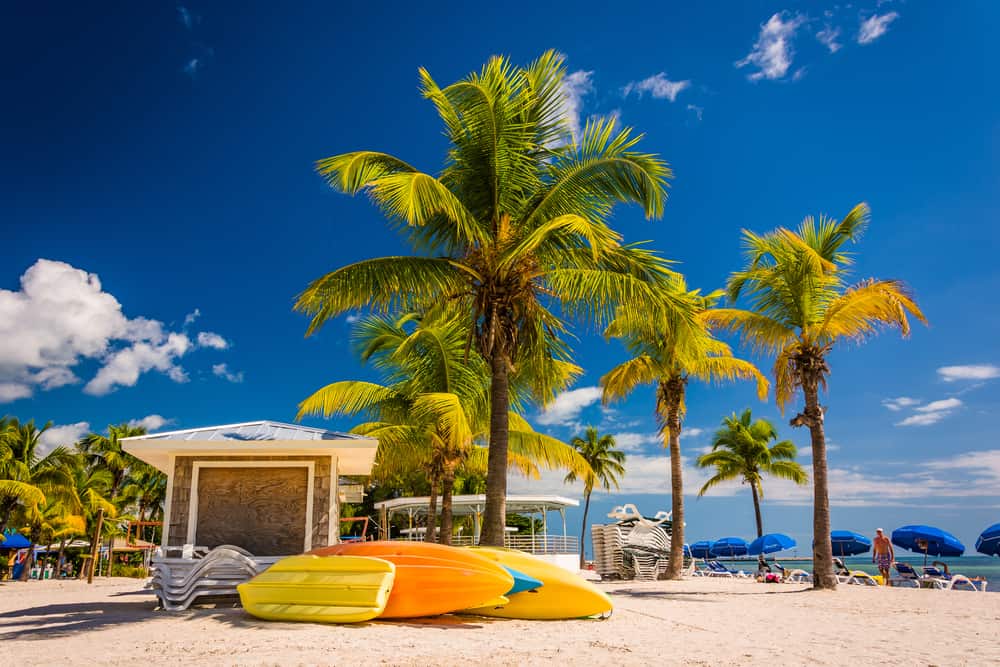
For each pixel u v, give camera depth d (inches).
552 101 526.0
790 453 1470.2
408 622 329.1
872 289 613.0
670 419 889.5
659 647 264.2
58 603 549.3
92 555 1180.5
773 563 1026.1
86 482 1808.6
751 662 230.4
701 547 1710.1
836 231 687.7
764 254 695.7
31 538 1552.7
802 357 662.5
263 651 239.8
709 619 382.0
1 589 969.5
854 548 1135.0
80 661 222.1
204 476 480.4
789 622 370.9
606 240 465.7
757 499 1460.4
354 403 692.7
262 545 470.9
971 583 697.6
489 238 501.7
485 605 329.7
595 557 1037.2
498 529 467.2
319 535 473.1
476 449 760.3
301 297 479.5
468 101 488.4
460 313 533.6
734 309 682.2
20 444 1630.2
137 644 258.8
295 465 486.3
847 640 294.0
